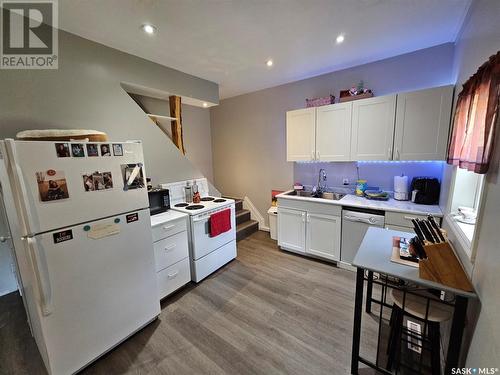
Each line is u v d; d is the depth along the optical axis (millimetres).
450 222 1722
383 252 1497
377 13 1770
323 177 3346
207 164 4574
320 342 1689
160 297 2156
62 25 1862
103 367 1522
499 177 921
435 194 2389
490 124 995
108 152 1522
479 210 1089
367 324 1846
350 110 2654
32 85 1836
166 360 1567
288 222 3131
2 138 1734
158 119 3152
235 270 2773
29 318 1680
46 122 1915
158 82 2662
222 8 1666
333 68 2908
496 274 876
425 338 1426
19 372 1509
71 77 2023
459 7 1691
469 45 1659
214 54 2439
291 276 2609
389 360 1428
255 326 1860
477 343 1009
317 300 2170
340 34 2082
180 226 2322
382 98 2439
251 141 4066
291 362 1532
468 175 1667
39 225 1235
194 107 4254
